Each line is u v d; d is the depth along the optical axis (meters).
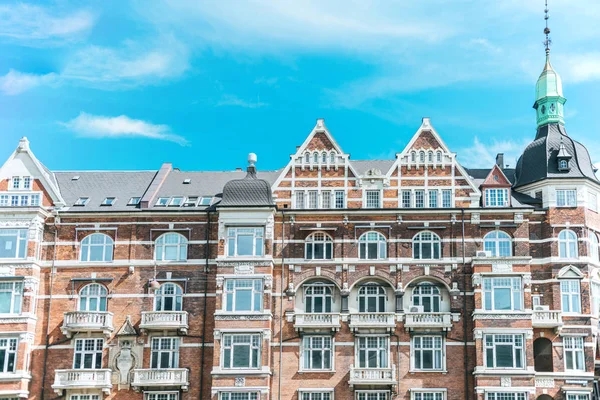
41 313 63.16
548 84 69.19
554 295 61.38
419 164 64.94
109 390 60.94
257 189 64.06
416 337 61.19
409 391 60.12
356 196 64.69
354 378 59.78
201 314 62.66
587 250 62.41
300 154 65.75
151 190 67.00
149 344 62.19
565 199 63.50
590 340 60.44
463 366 60.28
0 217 64.06
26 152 66.56
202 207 65.38
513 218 63.09
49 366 62.03
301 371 60.84
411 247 63.19
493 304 60.50
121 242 64.56
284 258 63.34
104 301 63.66
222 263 62.31
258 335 60.81
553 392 59.41
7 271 63.00
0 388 60.50
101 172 70.69
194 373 61.41
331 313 61.50
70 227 65.00
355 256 63.22
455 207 63.41
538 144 66.56
